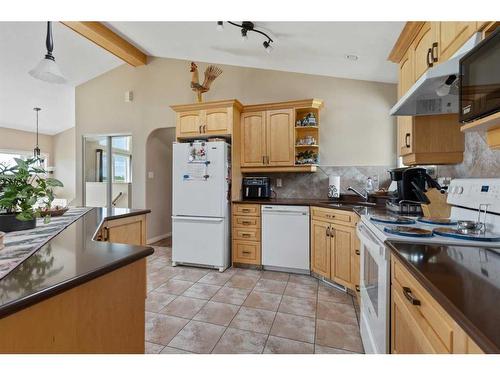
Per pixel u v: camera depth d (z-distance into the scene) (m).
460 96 1.16
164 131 4.60
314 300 2.43
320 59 3.05
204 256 3.29
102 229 1.88
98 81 4.68
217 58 3.77
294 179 3.69
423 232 1.29
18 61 3.86
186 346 1.75
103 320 0.89
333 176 3.42
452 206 1.76
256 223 3.26
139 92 4.44
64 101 5.36
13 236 1.25
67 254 0.96
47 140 7.02
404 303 1.01
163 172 4.97
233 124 3.34
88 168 4.84
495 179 1.38
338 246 2.65
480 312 0.57
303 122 3.36
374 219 1.74
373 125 3.44
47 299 0.67
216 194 3.25
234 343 1.79
